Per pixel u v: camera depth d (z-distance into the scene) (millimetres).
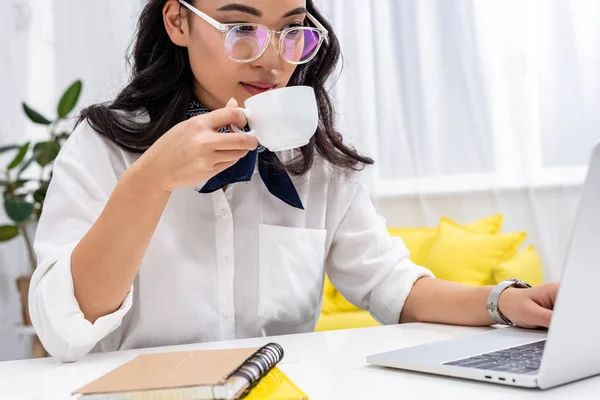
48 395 780
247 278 1307
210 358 749
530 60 3568
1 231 3170
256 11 1108
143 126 1267
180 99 1286
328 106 1425
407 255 1408
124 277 982
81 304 980
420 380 778
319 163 1445
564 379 715
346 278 1433
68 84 3693
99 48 3682
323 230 1396
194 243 1274
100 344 1281
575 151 3500
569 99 3500
